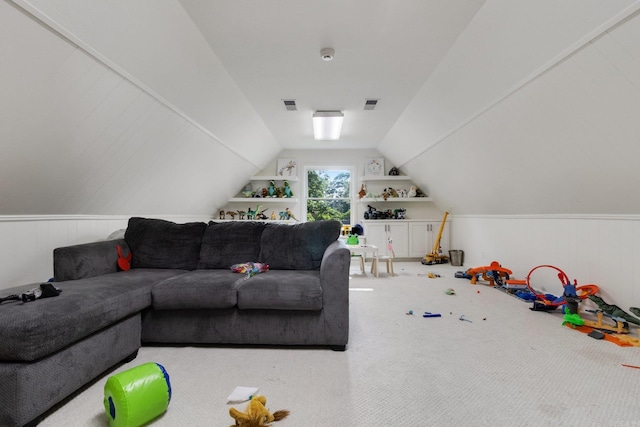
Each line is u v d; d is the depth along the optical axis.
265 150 5.86
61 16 1.57
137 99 2.44
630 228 2.59
